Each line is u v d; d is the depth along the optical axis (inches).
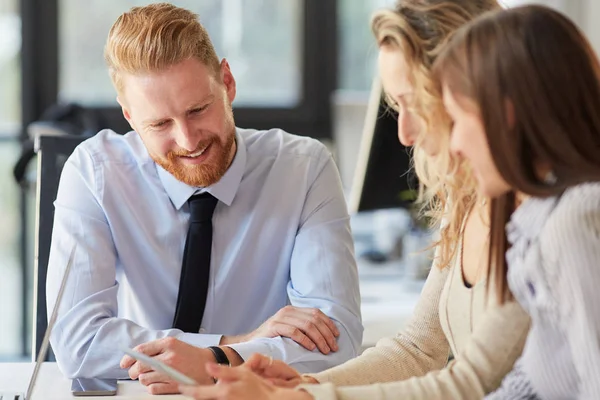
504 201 60.4
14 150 227.5
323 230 95.7
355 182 134.7
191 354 79.7
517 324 60.3
